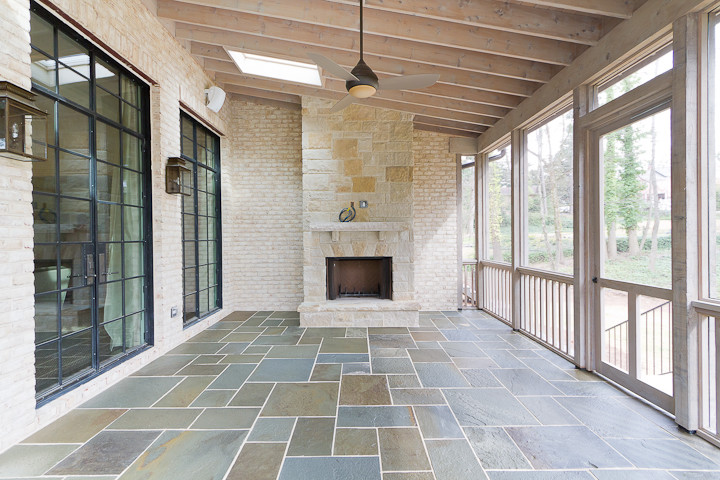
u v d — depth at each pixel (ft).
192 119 16.24
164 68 12.92
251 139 20.13
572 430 7.89
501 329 16.55
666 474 6.41
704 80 7.56
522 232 16.02
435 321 18.06
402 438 7.60
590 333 11.32
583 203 11.41
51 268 8.77
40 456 6.95
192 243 16.24
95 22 9.27
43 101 8.53
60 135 9.02
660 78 8.30
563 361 12.27
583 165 11.39
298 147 20.16
